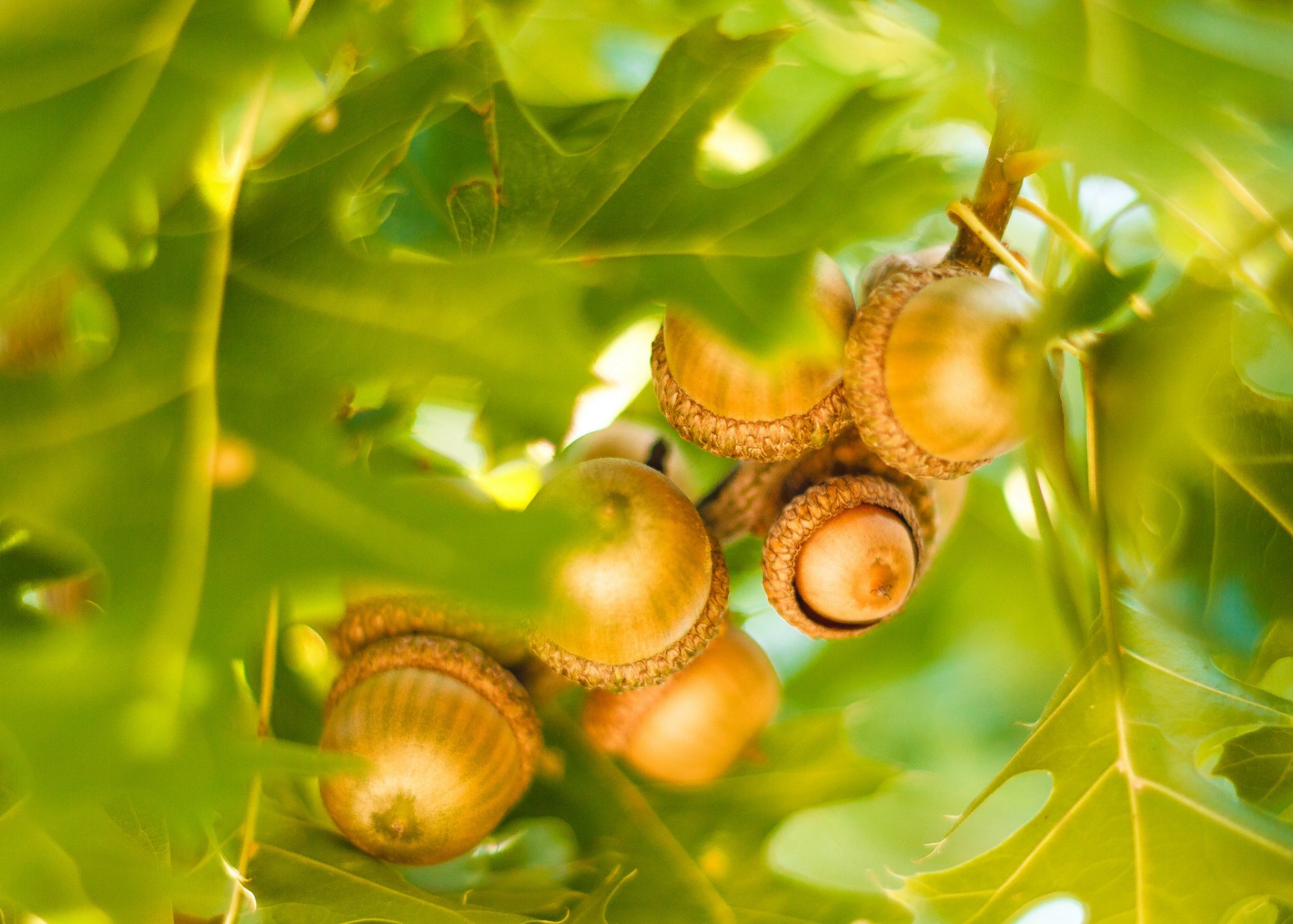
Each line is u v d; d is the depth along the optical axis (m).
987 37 0.29
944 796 0.39
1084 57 0.29
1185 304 0.31
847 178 0.31
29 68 0.29
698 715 0.33
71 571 0.32
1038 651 0.39
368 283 0.30
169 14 0.30
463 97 0.32
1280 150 0.29
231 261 0.30
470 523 0.29
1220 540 0.33
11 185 0.29
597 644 0.31
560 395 0.30
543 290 0.30
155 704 0.29
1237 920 0.33
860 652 0.38
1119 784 0.32
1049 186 0.34
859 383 0.31
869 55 0.36
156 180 0.29
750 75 0.31
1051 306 0.31
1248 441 0.33
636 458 0.33
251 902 0.31
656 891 0.33
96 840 0.30
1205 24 0.29
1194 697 0.32
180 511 0.30
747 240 0.31
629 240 0.31
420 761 0.31
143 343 0.30
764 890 0.33
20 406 0.30
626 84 0.36
